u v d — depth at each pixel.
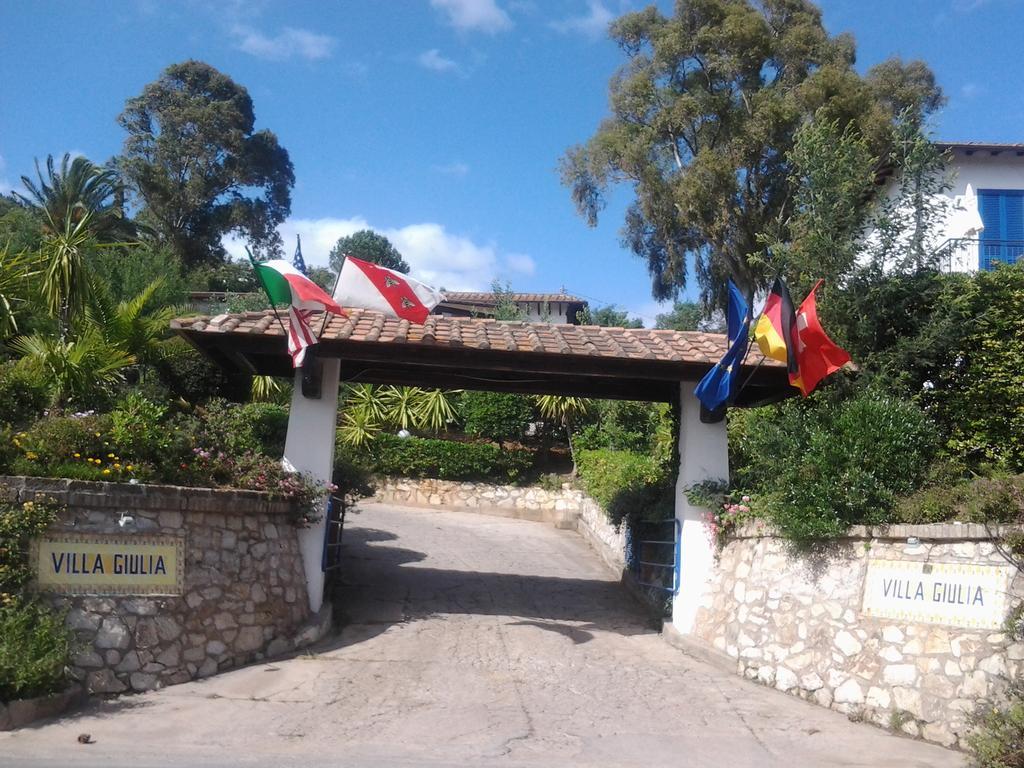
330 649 10.72
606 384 13.88
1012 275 12.09
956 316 11.77
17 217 31.39
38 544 8.08
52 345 12.02
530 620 12.84
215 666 9.39
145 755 6.81
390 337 11.25
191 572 9.36
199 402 16.09
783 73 27.27
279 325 11.37
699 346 12.15
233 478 10.55
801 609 9.80
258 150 46.34
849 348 12.08
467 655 10.72
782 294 10.42
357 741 7.53
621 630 12.59
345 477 13.41
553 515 23.25
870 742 7.93
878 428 9.76
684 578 12.04
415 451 24.05
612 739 7.91
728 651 10.78
